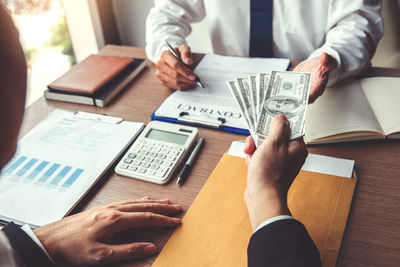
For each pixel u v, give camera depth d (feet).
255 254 1.66
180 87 3.51
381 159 2.54
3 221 2.22
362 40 3.63
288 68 3.73
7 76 0.94
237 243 2.00
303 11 4.34
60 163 2.66
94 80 3.60
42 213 2.26
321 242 1.96
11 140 1.03
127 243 2.05
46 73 7.91
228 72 3.75
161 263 1.92
